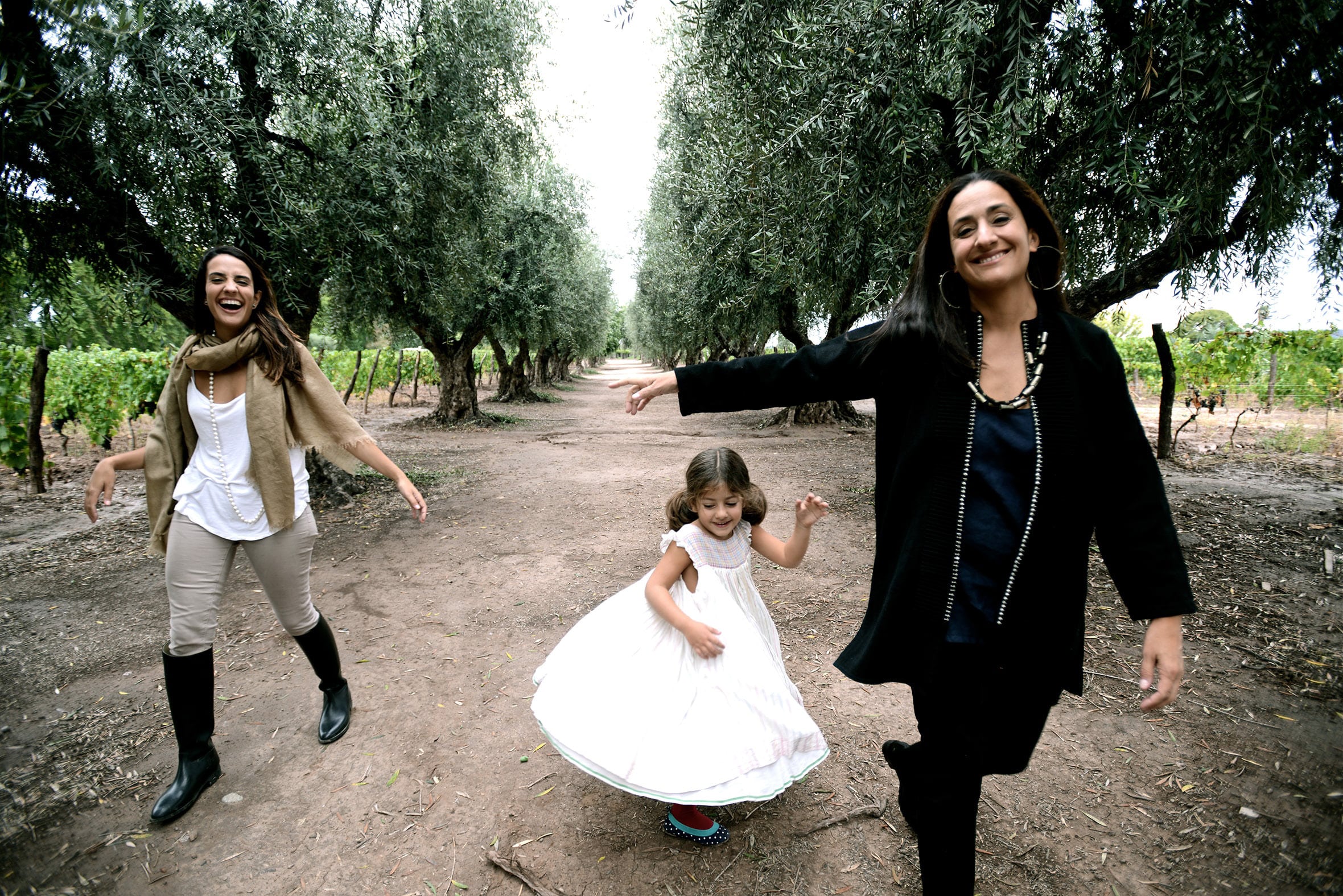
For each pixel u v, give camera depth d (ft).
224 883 6.14
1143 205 11.69
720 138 22.95
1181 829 6.59
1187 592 4.04
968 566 4.43
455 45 23.98
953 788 4.64
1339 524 17.54
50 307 18.60
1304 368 38.60
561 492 24.38
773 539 6.71
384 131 20.54
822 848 6.42
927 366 4.63
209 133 15.65
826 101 13.74
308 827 6.88
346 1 19.75
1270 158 11.44
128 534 19.15
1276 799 7.02
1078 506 4.24
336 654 8.63
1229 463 29.19
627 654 6.36
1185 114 10.78
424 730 8.65
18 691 9.97
